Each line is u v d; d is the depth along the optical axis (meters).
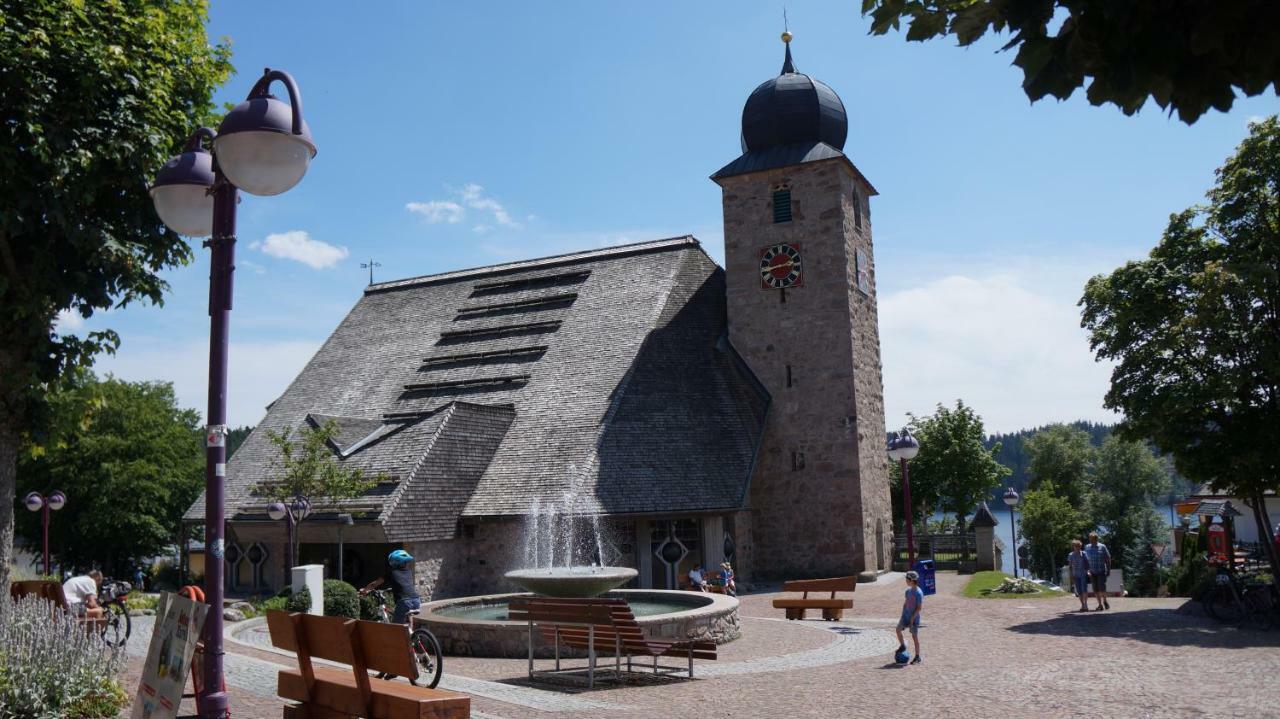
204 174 9.52
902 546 44.88
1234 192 23.92
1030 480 88.56
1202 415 23.67
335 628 9.81
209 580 8.23
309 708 10.23
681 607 22.97
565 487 34.00
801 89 41.12
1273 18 4.20
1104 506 82.81
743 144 42.31
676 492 34.50
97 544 59.38
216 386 8.38
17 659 10.47
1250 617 21.22
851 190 41.53
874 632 21.84
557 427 36.94
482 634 18.88
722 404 38.38
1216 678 13.88
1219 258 23.98
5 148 12.05
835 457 38.31
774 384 39.66
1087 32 4.56
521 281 47.72
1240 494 23.61
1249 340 22.33
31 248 12.93
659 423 36.66
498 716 12.04
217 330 8.44
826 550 37.97
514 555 34.19
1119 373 24.17
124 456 59.84
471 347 44.72
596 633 16.34
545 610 15.69
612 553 33.84
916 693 13.61
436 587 33.69
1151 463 83.06
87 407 14.52
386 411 42.50
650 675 15.77
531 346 42.66
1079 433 87.44
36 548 58.88
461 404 36.22
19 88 12.24
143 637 19.61
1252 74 4.46
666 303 41.78
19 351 13.04
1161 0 4.36
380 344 47.94
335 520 32.69
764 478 39.09
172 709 8.16
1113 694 12.88
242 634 21.27
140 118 13.54
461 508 34.91
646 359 38.84
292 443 36.81
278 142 8.23
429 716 8.96
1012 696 13.08
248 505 38.09
